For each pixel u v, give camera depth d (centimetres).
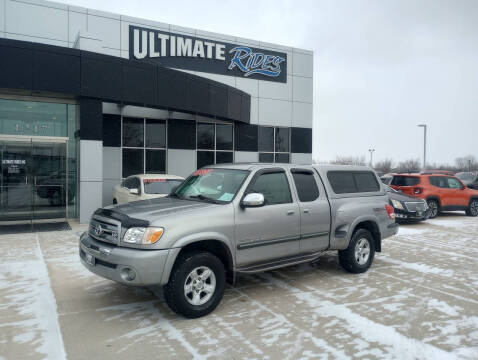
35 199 1194
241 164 608
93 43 1224
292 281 632
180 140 1622
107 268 460
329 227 628
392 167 7969
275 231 552
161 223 452
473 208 1577
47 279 618
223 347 396
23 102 1177
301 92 1961
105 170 1485
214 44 1717
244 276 662
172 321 462
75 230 1056
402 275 673
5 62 1038
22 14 1357
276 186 578
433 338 420
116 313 485
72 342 405
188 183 625
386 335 427
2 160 1155
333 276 664
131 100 1235
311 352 387
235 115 1627
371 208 691
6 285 587
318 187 632
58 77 1105
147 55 1564
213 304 482
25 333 425
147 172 1574
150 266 435
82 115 1164
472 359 374
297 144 1953
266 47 1853
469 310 504
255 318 473
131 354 380
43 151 1203
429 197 1466
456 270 709
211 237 479
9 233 1003
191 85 1411
